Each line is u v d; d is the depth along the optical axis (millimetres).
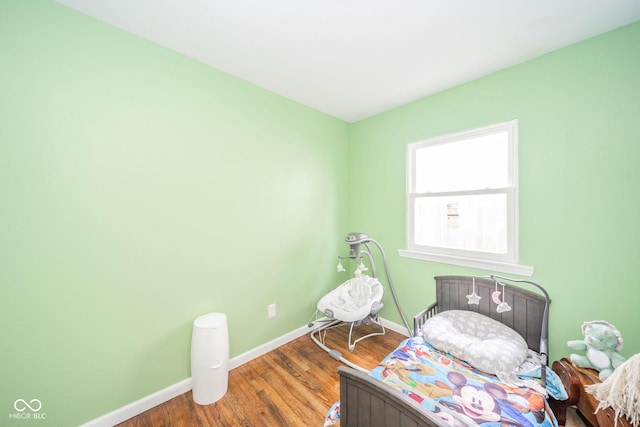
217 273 1867
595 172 1494
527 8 1274
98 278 1375
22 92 1161
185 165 1696
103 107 1378
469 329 1757
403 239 2488
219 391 1621
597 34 1468
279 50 1636
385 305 2662
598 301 1495
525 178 1754
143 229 1525
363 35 1490
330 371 1900
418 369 1422
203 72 1774
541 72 1676
